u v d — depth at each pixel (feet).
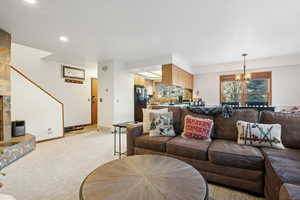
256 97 16.60
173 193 3.29
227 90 18.17
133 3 6.26
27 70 14.82
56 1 6.06
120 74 15.65
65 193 5.53
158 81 26.45
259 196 5.23
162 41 10.47
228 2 6.23
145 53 13.17
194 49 12.22
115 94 15.08
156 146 7.08
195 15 7.22
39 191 5.64
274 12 6.97
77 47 11.58
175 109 8.92
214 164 5.77
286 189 3.17
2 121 8.47
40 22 7.76
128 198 3.15
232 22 7.91
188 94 19.80
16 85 10.64
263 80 16.25
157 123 8.04
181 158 6.46
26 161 8.19
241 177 5.33
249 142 6.18
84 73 19.35
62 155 9.05
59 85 16.87
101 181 3.78
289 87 15.05
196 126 7.36
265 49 12.36
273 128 6.07
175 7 6.57
